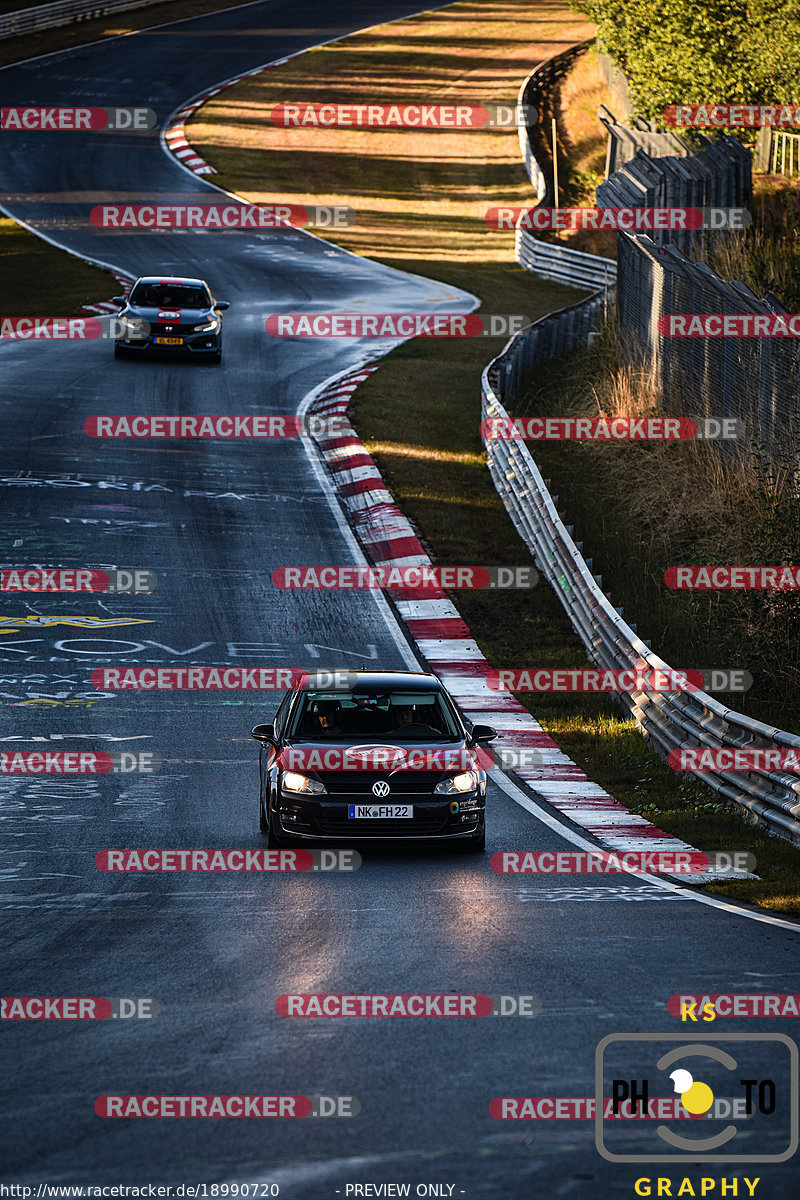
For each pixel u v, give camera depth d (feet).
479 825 138.72
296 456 334.44
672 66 480.23
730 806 160.35
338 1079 75.05
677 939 106.11
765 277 345.92
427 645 232.94
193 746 181.98
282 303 518.78
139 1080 75.00
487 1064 77.46
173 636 226.17
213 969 96.43
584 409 349.41
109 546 265.13
